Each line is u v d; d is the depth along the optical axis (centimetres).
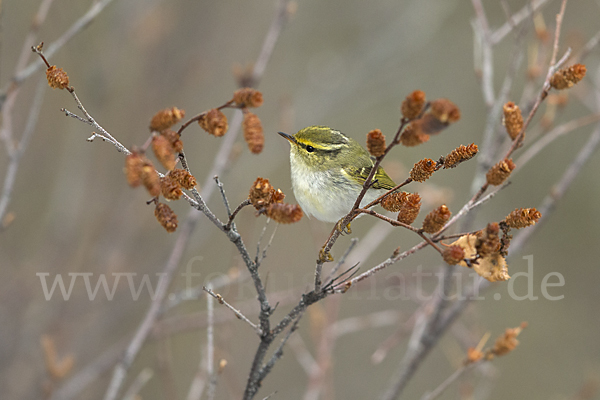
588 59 1262
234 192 1297
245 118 427
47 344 848
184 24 1428
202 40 1438
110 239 1274
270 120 1466
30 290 1186
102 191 1302
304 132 928
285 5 963
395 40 1423
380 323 1109
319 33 1575
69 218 1194
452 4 1458
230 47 1499
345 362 1499
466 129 1672
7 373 1098
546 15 1603
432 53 1631
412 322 946
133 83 1357
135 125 1345
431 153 1664
